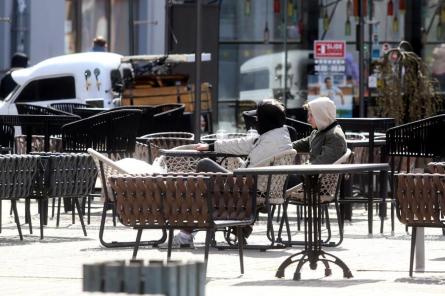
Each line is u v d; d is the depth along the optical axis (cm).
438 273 2239
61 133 3538
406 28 5834
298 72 5875
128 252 2552
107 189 2625
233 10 5909
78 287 2025
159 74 5531
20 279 2141
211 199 2114
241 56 5925
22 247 2655
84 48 6750
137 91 5472
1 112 5556
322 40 5722
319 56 5416
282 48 5897
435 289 2012
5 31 6444
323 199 2634
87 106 5069
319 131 2661
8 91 5634
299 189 2555
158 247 2655
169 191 2133
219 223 2136
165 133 3738
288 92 5878
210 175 2150
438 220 2125
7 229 3073
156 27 6581
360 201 2980
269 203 2553
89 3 6756
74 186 2836
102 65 5525
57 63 5562
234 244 2650
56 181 2786
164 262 1228
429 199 2127
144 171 2620
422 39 5841
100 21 6781
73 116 3550
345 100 5744
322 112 2642
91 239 2830
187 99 5438
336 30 5831
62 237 2875
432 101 5016
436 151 3180
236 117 5912
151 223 2147
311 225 2177
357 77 5741
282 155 2528
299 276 2133
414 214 2141
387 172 3209
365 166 2072
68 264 2353
